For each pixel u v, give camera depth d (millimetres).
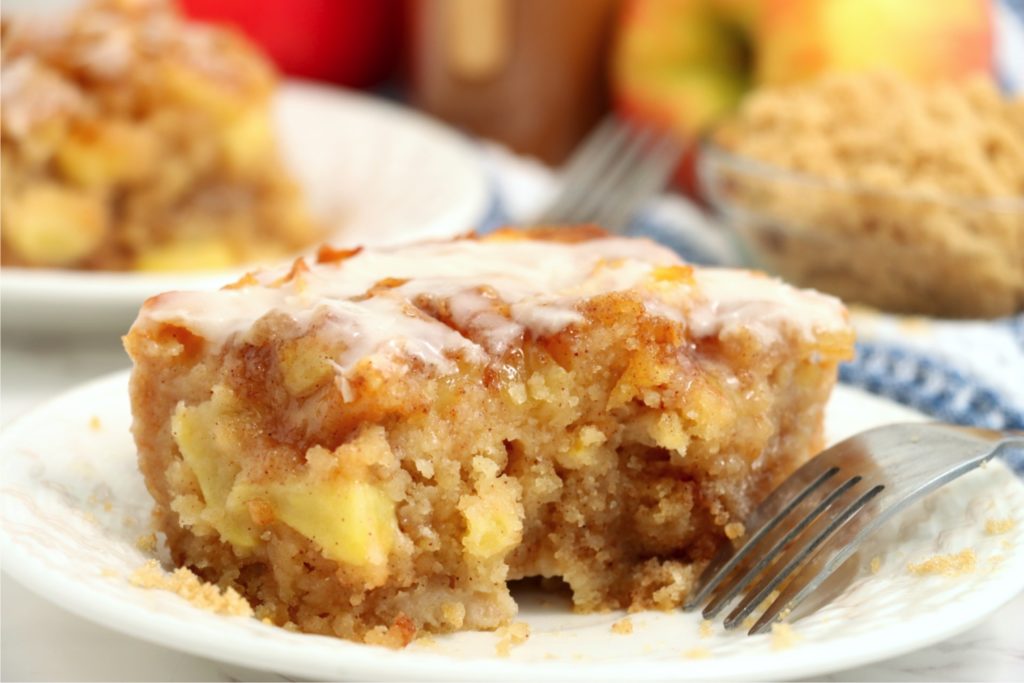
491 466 360
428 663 321
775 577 356
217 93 528
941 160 492
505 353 362
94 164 514
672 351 368
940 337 474
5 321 464
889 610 343
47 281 453
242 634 325
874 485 364
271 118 548
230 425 354
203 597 338
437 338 356
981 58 592
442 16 701
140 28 540
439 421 355
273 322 354
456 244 396
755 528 374
